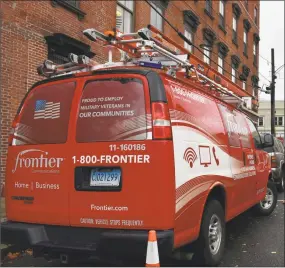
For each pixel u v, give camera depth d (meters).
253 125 7.87
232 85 13.28
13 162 4.53
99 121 4.13
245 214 8.80
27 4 9.89
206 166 4.74
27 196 4.37
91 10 12.28
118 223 3.92
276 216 8.72
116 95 4.12
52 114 4.40
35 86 4.65
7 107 9.25
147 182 3.86
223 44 23.89
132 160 3.92
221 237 5.15
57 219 4.18
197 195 4.42
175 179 3.94
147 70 4.14
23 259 5.60
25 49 9.80
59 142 4.27
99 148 4.06
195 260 4.80
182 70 5.18
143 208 3.85
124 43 5.19
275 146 12.09
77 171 4.12
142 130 3.94
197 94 4.99
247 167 6.63
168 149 3.90
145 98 4.01
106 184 4.00
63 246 4.01
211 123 5.18
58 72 5.18
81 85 4.32
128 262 5.05
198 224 4.47
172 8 17.58
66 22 11.25
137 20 14.80
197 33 20.52
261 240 6.63
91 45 12.20
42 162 4.32
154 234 3.52
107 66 4.92
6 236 4.32
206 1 21.81
